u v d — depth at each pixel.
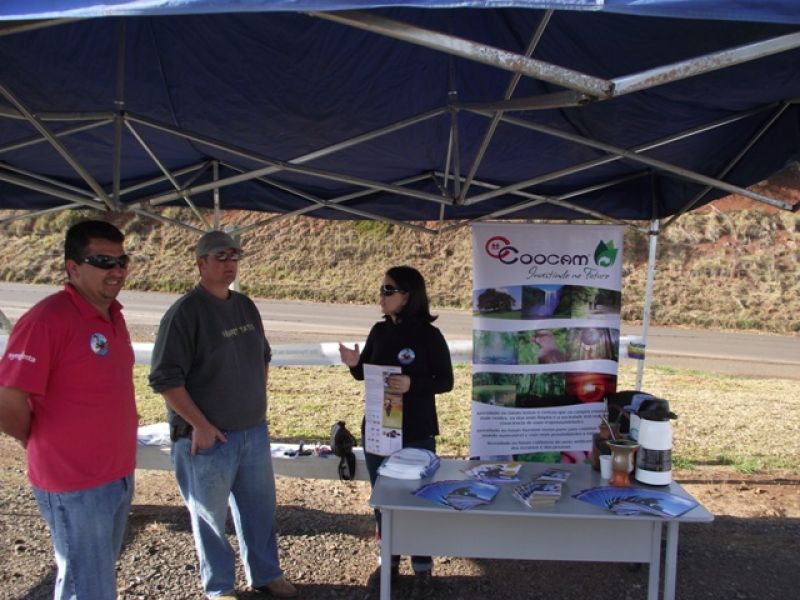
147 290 27.64
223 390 3.20
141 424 7.53
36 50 3.14
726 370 13.96
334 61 3.27
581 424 4.66
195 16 2.90
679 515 2.78
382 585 2.94
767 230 27.83
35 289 26.41
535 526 2.94
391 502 2.92
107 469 2.58
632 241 28.14
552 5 1.65
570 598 3.66
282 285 27.45
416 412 3.62
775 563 4.15
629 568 3.97
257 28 3.01
